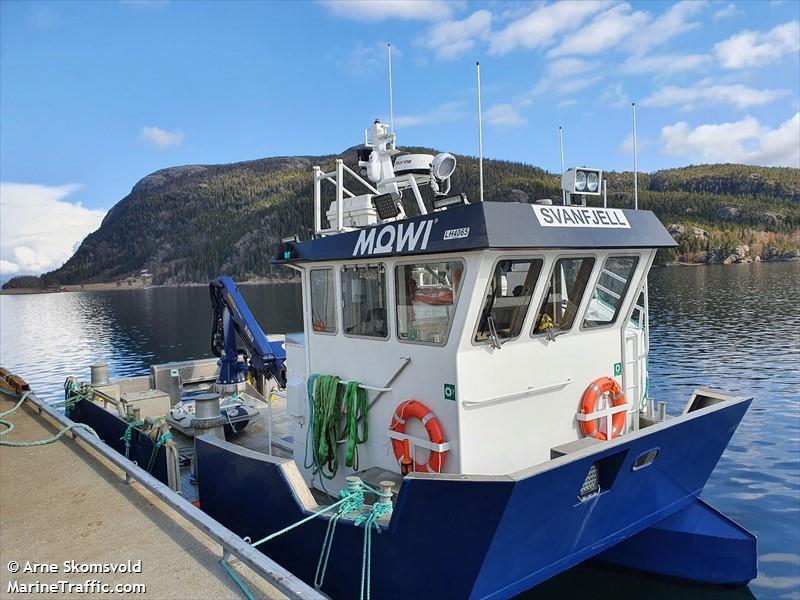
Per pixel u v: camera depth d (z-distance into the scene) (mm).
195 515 4914
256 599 4035
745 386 18641
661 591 6496
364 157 7246
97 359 33188
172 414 9453
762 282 63000
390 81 7090
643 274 5844
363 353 5688
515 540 4219
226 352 11273
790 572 7332
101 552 4836
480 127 5570
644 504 5426
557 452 4824
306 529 5016
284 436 8727
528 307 4977
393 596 4578
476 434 4836
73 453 7641
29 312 79188
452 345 4719
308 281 6379
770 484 10508
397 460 5297
